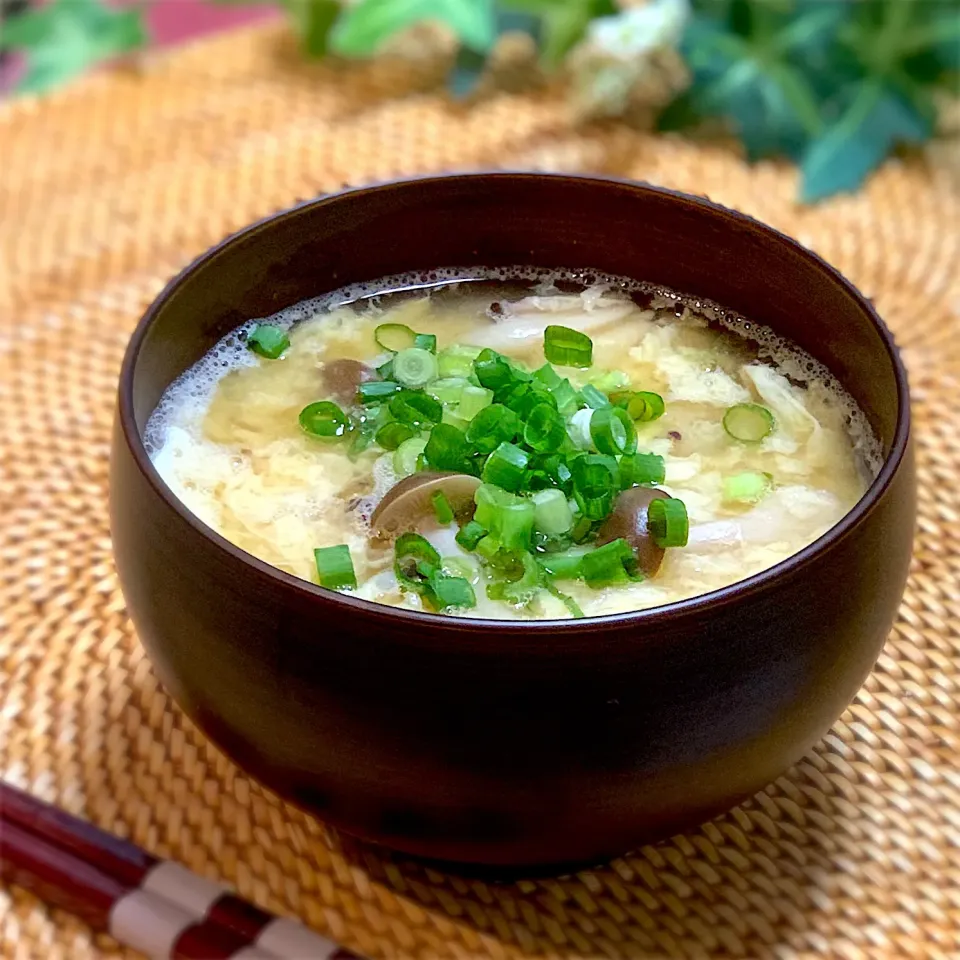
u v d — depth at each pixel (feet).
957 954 0.66
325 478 0.74
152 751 0.75
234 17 1.62
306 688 0.58
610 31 1.17
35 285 1.02
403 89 1.23
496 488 0.66
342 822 0.64
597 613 0.66
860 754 0.74
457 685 0.56
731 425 0.77
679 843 0.71
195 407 0.77
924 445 0.89
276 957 0.65
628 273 0.83
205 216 1.08
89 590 0.82
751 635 0.58
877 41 1.19
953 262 1.04
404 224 0.81
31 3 1.47
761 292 0.79
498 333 0.82
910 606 0.80
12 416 0.93
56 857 0.69
